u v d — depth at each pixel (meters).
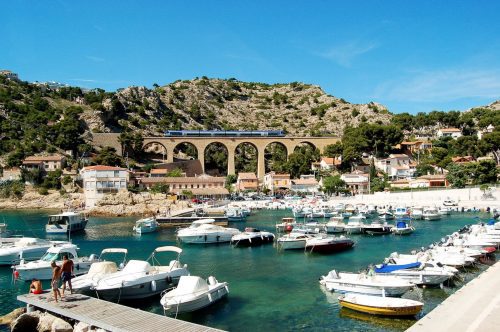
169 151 182.62
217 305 32.06
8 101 191.62
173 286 34.75
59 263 39.69
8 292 36.50
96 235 72.12
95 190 115.94
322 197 137.75
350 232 67.31
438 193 118.50
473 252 44.22
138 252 54.78
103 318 25.17
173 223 87.06
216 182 147.88
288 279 39.47
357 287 33.22
